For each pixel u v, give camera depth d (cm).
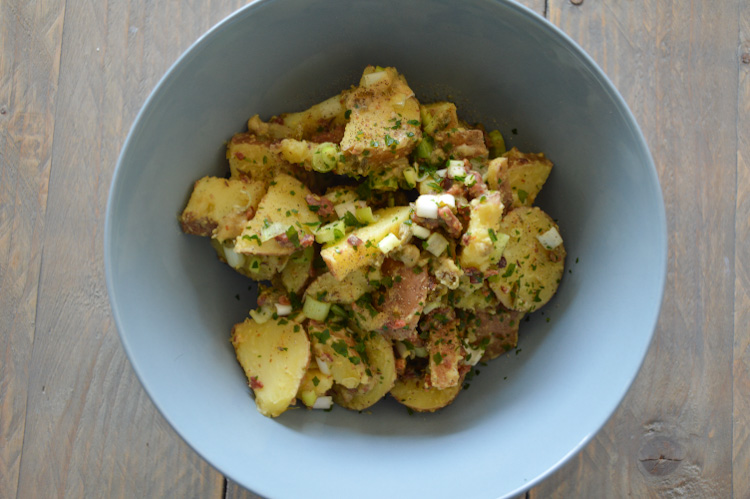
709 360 42
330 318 38
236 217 37
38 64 42
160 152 36
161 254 36
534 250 38
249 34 36
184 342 36
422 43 38
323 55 38
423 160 38
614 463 42
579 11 42
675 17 42
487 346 39
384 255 36
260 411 37
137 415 42
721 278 42
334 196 38
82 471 41
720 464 42
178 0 42
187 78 35
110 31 42
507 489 35
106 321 42
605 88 35
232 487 41
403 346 38
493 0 35
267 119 39
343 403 39
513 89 38
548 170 39
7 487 41
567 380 37
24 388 42
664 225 35
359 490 36
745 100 42
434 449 37
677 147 42
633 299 36
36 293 42
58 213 42
